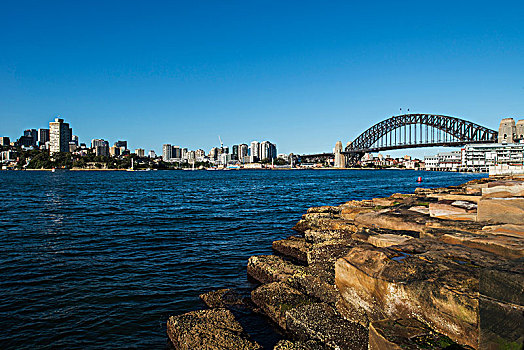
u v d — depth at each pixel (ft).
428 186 242.17
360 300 25.07
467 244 28.48
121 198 148.97
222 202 133.18
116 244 60.08
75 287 39.63
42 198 147.84
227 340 25.17
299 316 27.02
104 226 77.36
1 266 46.70
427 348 17.19
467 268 22.09
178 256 52.95
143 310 34.01
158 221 84.99
